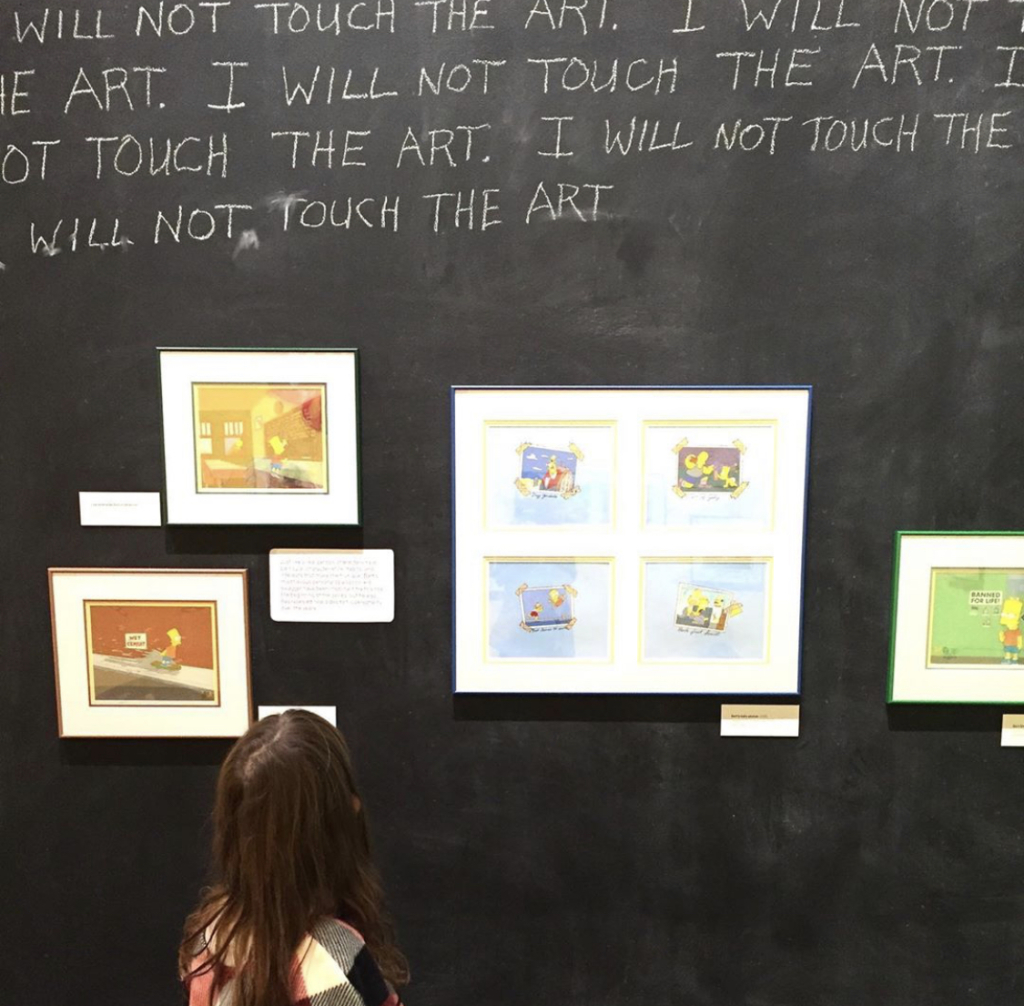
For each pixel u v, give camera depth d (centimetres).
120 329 197
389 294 195
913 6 187
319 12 189
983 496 199
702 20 188
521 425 196
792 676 202
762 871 209
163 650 204
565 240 194
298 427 197
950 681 202
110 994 214
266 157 193
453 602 200
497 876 210
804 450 196
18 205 194
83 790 209
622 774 207
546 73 190
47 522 202
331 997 113
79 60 190
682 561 199
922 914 210
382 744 207
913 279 194
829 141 191
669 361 196
